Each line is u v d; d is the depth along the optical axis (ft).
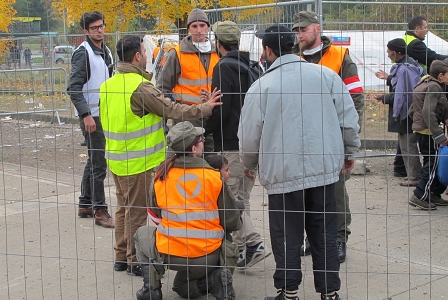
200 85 18.69
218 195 13.53
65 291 15.17
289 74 12.62
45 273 16.43
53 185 26.63
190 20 18.56
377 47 28.14
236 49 16.12
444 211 21.38
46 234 19.81
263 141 12.73
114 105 15.58
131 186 15.76
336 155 12.75
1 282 15.90
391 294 14.30
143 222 16.05
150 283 13.97
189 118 14.93
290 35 12.90
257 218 20.95
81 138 37.76
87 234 19.80
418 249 17.44
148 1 39.52
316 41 15.99
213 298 14.46
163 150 15.84
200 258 13.53
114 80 15.62
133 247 16.03
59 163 31.50
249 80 15.70
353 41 28.02
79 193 25.12
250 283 15.21
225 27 15.88
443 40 29.76
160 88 18.83
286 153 12.53
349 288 14.74
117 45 15.78
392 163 29.22
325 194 12.84
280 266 12.89
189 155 13.67
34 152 34.17
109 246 18.62
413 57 24.71
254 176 16.03
